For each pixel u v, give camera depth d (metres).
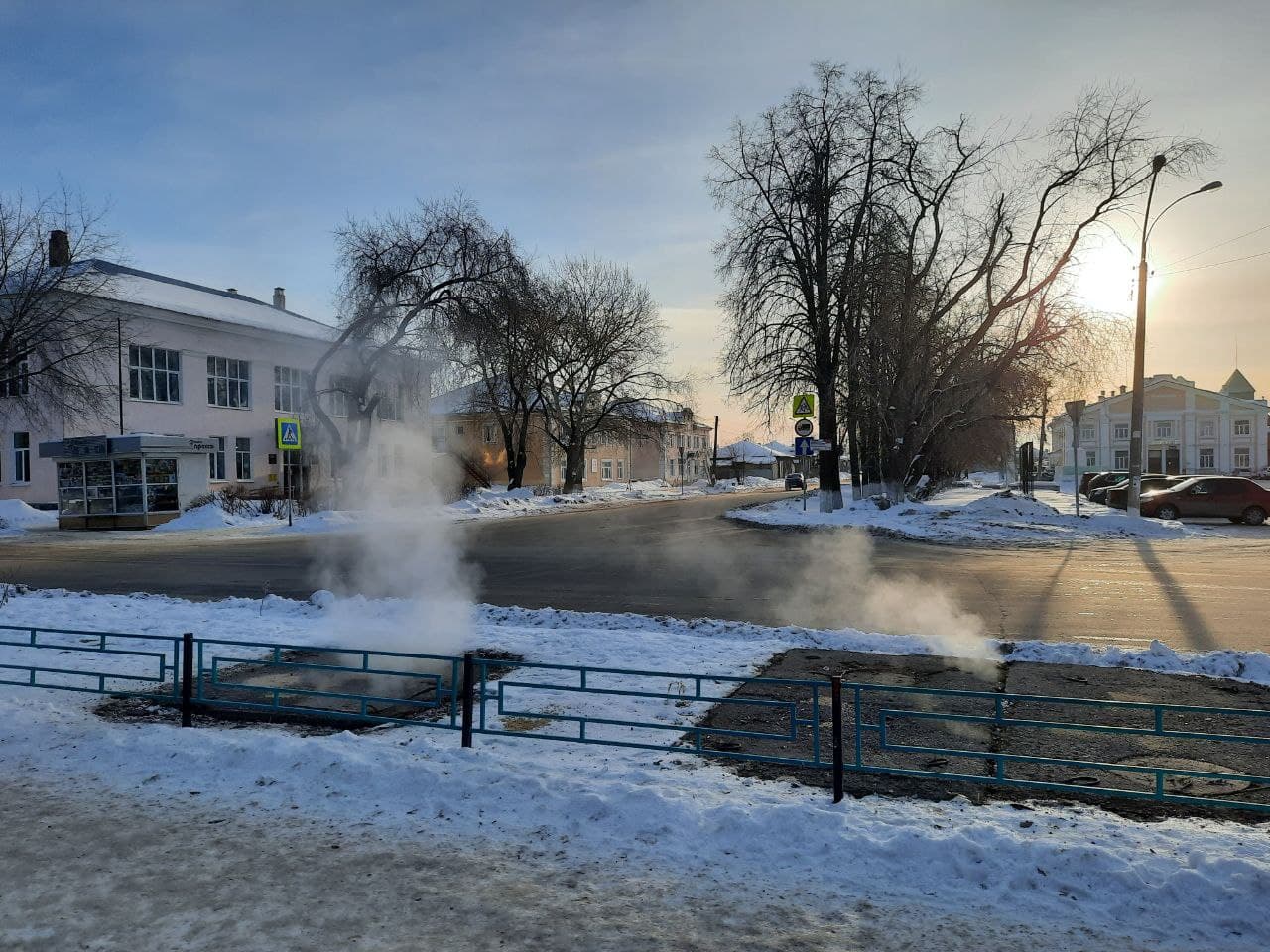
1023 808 4.40
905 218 26.11
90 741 5.52
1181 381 75.81
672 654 7.95
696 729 4.91
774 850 3.93
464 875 3.76
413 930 3.31
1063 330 25.52
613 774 4.89
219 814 4.44
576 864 3.85
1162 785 4.21
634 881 3.70
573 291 45.44
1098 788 4.32
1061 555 16.78
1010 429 42.91
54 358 30.77
